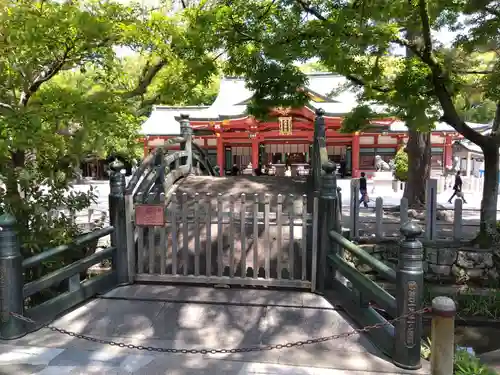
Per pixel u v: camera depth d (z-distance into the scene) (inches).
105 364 130.5
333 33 253.1
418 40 302.0
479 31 279.0
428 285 319.3
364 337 150.7
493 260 318.0
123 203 199.9
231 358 134.6
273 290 191.9
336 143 1238.3
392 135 1183.6
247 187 305.7
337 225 196.5
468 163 1090.1
